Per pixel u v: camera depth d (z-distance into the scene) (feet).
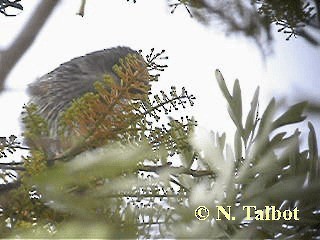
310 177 12.98
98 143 13.24
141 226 11.28
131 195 11.44
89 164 10.87
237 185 12.80
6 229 12.08
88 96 13.57
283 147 13.53
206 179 13.48
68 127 13.35
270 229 12.53
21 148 13.91
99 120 13.41
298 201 12.77
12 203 12.56
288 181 12.77
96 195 10.89
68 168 10.78
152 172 12.76
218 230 11.91
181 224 11.55
